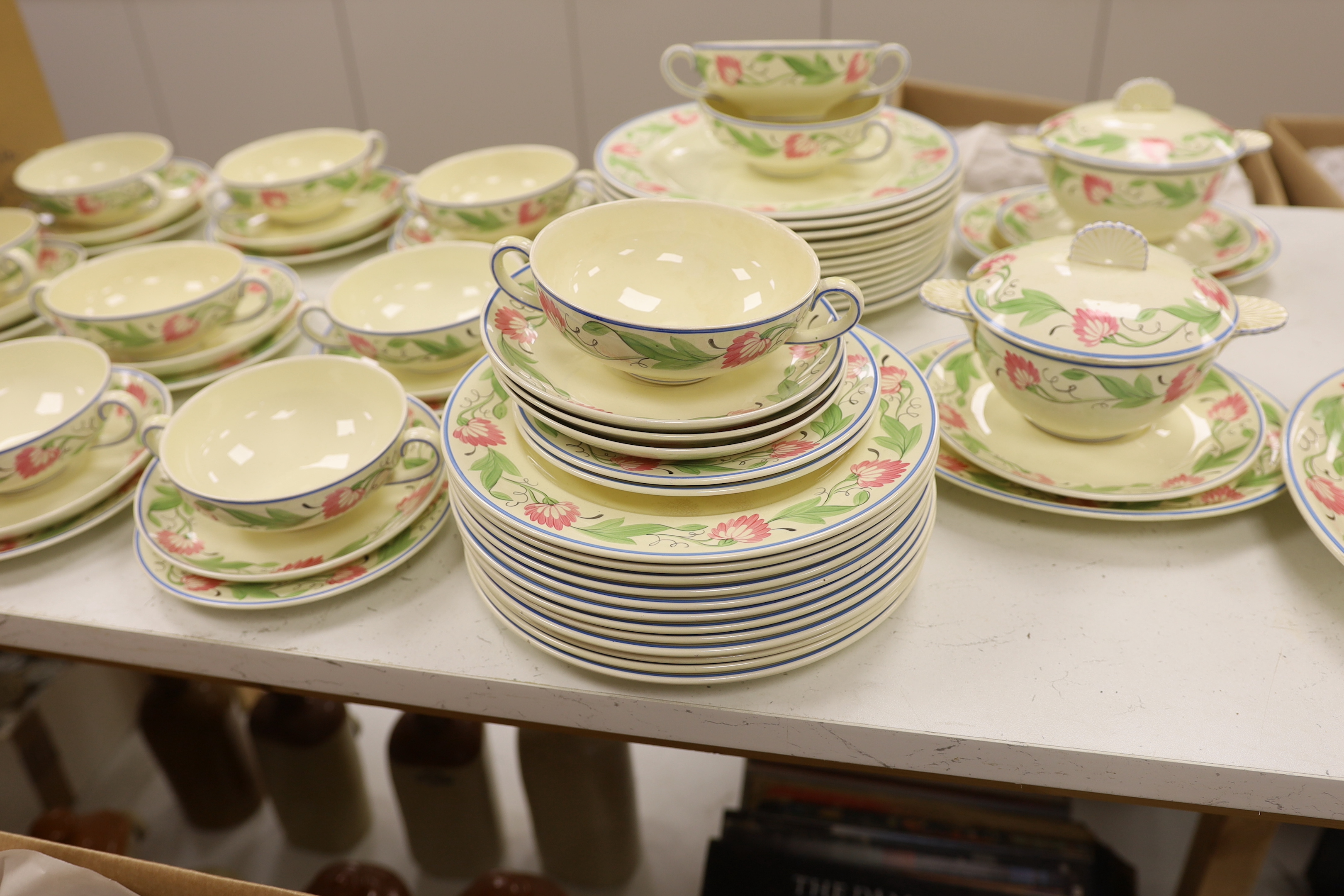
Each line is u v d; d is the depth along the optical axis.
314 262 1.16
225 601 0.64
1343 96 2.45
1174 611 0.63
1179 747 0.54
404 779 0.98
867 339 0.70
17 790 1.06
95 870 0.57
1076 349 0.65
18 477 0.70
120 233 1.18
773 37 2.65
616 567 0.53
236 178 1.23
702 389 0.61
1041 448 0.74
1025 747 0.55
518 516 0.55
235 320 0.98
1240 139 0.93
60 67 2.94
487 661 0.62
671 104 2.79
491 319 0.63
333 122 2.97
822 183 0.97
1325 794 0.53
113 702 1.23
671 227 0.67
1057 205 1.11
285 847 1.14
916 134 1.04
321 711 1.02
